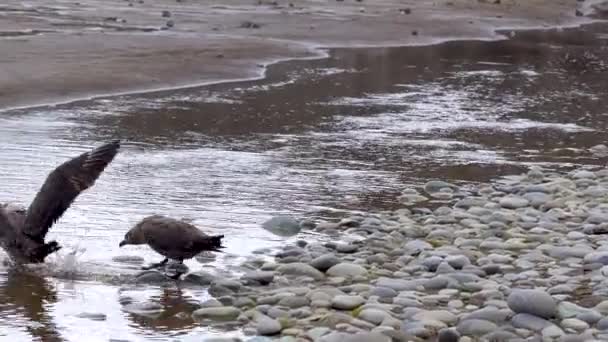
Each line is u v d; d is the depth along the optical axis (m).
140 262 11.91
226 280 11.02
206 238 11.34
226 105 23.39
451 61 34.00
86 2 42.91
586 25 50.00
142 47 29.33
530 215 14.47
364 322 9.77
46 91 22.95
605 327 9.54
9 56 25.83
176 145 18.73
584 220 14.17
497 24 46.47
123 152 17.83
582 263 11.88
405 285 10.92
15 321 9.90
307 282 11.23
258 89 25.89
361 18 42.06
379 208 14.93
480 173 17.66
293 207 14.72
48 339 9.45
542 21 49.38
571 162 18.97
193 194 15.13
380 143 19.95
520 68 33.19
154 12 40.38
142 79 25.39
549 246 12.52
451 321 9.85
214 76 27.05
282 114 22.67
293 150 18.86
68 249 12.20
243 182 16.11
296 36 36.38
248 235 13.15
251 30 36.66
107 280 11.24
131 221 13.52
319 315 10.03
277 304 10.41
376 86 27.70
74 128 19.75
